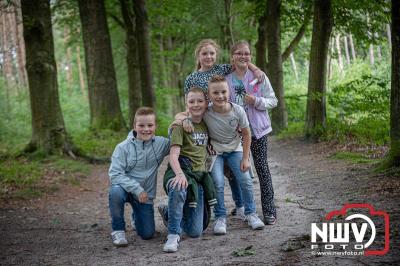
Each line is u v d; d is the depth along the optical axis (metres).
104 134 16.02
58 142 11.58
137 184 4.72
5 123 21.20
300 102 25.41
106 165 11.76
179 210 4.52
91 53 17.00
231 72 5.26
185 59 30.73
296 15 19.67
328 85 29.20
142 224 4.91
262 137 5.16
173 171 4.66
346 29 17.28
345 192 6.27
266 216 5.12
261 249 4.17
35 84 11.47
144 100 18.69
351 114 12.72
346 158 9.25
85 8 16.98
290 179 8.05
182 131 4.71
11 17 27.22
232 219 5.58
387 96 11.62
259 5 19.75
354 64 32.66
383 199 5.56
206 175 4.77
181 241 4.75
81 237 5.43
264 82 5.20
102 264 4.23
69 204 7.71
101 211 7.06
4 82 23.44
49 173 10.03
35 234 5.70
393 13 6.88
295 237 4.44
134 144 4.84
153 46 26.48
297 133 14.89
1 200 7.77
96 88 17.00
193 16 25.69
